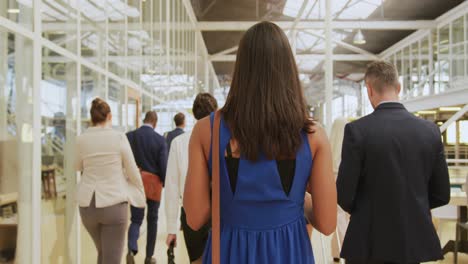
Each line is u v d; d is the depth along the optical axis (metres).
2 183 2.39
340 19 16.02
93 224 2.73
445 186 1.74
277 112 1.03
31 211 2.66
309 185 1.14
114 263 2.70
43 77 2.89
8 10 2.41
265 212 1.05
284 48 1.09
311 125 1.08
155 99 7.36
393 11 15.41
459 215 4.01
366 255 1.70
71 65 3.48
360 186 1.75
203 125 1.11
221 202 1.08
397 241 1.64
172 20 9.32
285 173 1.05
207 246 1.13
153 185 3.87
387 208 1.66
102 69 4.35
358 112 29.84
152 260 3.94
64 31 3.31
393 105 1.76
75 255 3.44
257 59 1.07
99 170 2.68
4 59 2.41
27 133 2.65
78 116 3.57
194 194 1.10
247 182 1.04
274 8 14.59
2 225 2.38
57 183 3.11
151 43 7.02
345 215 3.46
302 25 15.23
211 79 25.45
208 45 19.81
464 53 14.53
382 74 1.78
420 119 1.76
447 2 14.61
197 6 13.73
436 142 1.72
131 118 5.70
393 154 1.67
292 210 1.07
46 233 2.89
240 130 1.04
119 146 2.74
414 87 19.05
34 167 2.69
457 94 14.83
